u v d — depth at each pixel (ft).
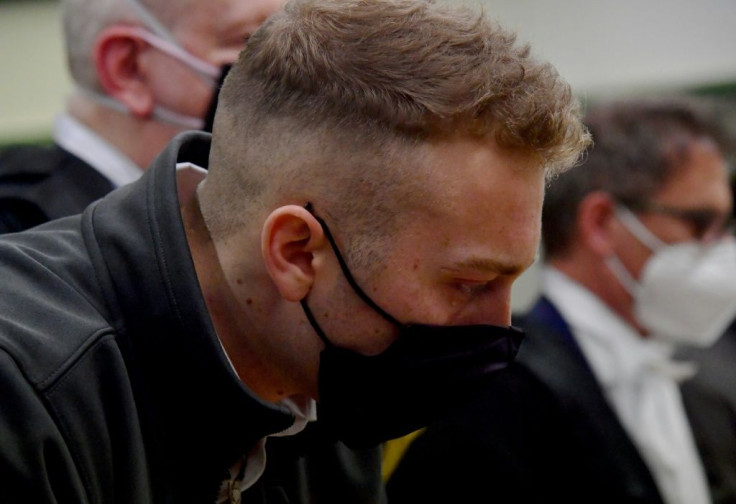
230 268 6.57
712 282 12.45
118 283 6.35
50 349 5.89
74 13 10.58
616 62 22.54
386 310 6.34
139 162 10.53
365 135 6.09
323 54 6.23
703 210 12.60
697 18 22.21
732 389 13.12
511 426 11.18
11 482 5.57
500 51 6.22
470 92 6.00
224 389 6.21
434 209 6.09
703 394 12.94
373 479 8.41
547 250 13.20
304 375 6.72
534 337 12.19
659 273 12.55
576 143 6.39
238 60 6.73
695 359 13.46
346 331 6.43
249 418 6.27
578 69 22.67
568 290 12.78
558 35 22.68
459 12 6.45
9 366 5.69
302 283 6.33
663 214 12.60
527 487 10.99
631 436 11.69
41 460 5.66
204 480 6.52
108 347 6.15
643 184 12.60
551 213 13.03
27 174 9.69
